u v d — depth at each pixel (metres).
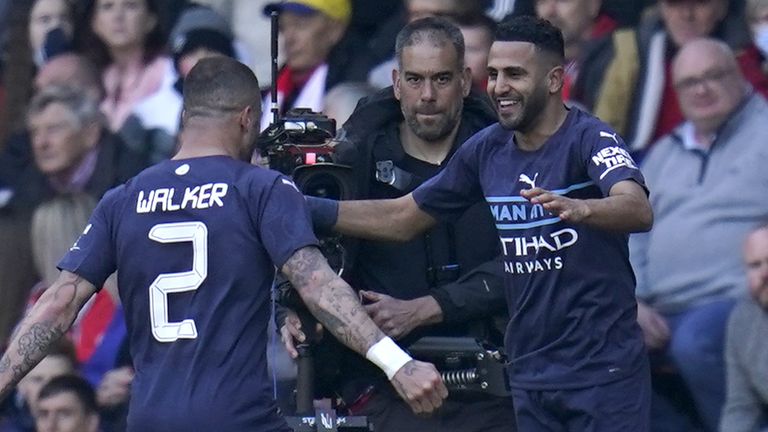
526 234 17.52
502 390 19.14
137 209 15.94
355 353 19.62
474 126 20.00
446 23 19.75
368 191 19.77
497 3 24.78
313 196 18.59
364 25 25.59
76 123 26.67
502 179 17.72
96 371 25.91
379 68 25.27
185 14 26.92
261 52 26.25
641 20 24.25
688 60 23.30
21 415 25.89
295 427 17.42
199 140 16.17
